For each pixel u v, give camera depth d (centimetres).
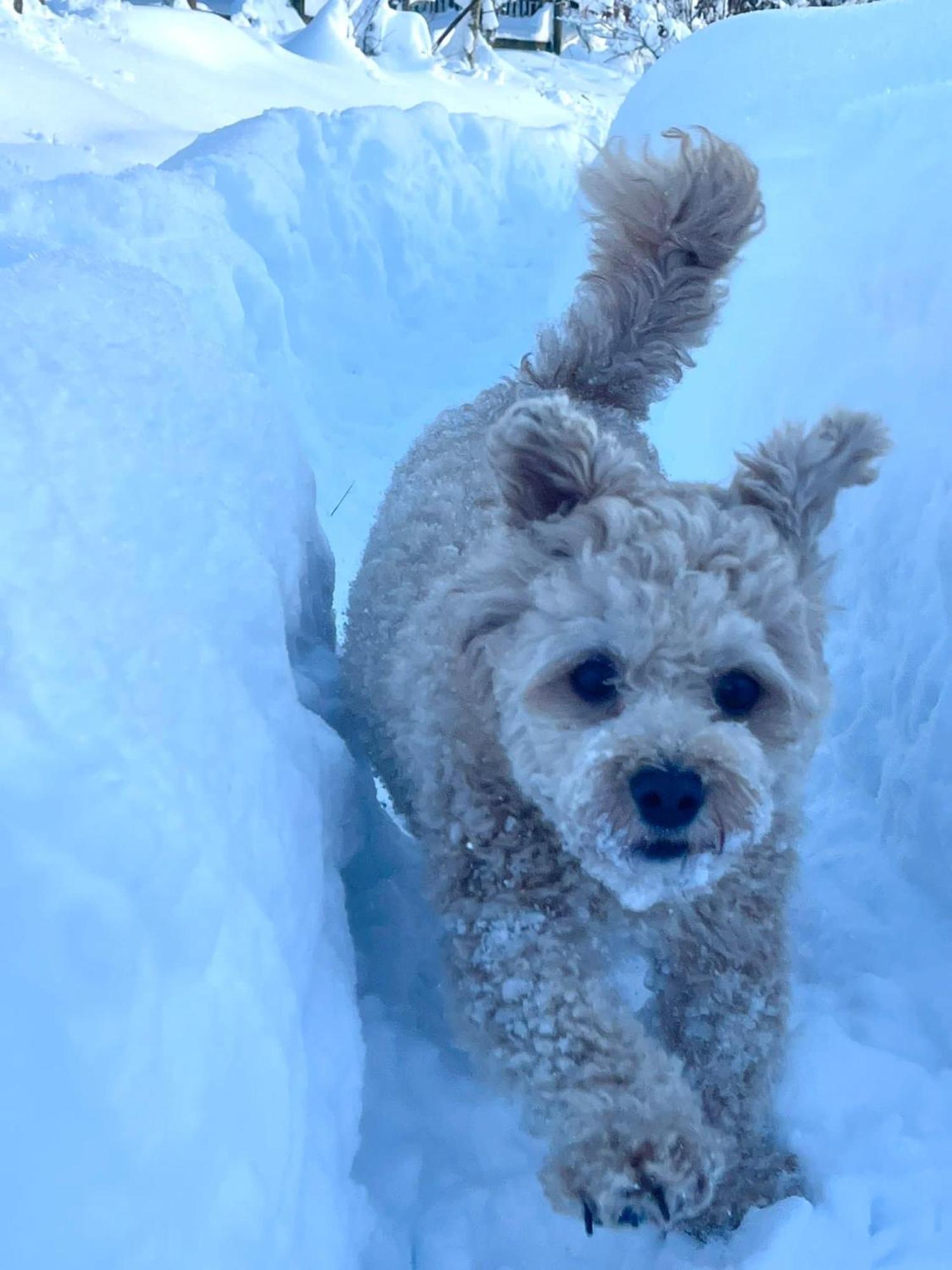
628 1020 39
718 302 61
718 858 37
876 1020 45
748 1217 38
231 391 52
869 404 61
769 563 39
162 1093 24
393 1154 39
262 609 43
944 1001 46
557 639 38
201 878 27
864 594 58
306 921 35
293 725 41
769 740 39
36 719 26
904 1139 40
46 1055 22
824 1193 39
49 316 44
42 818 24
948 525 53
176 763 30
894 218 68
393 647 48
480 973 39
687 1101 37
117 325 47
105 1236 21
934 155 70
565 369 61
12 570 29
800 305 72
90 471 36
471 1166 40
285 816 36
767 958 42
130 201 83
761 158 88
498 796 40
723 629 37
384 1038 42
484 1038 39
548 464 40
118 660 30
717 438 76
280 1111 28
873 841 54
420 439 64
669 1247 38
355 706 52
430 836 42
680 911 41
